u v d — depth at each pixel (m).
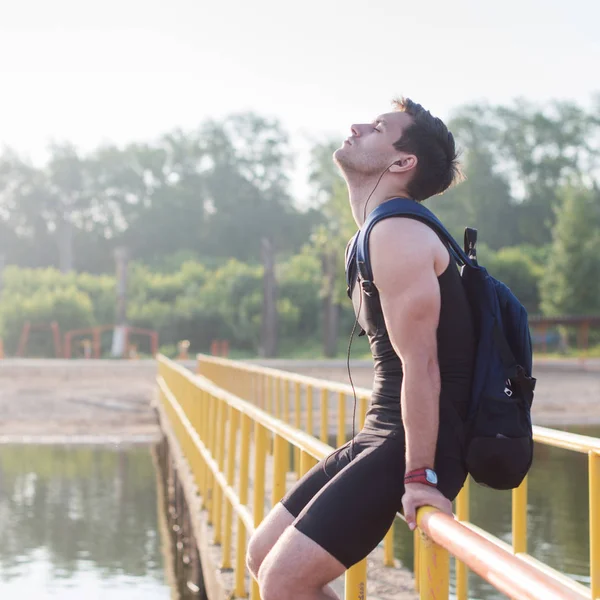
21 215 141.62
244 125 148.12
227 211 142.50
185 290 85.50
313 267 85.31
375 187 2.97
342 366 38.38
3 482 18.28
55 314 75.25
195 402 12.52
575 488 14.29
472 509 12.74
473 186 108.56
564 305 69.31
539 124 117.50
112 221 144.62
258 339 80.12
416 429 2.59
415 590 6.18
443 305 2.69
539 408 31.42
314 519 2.72
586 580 8.41
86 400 31.62
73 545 12.77
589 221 71.25
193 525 10.09
